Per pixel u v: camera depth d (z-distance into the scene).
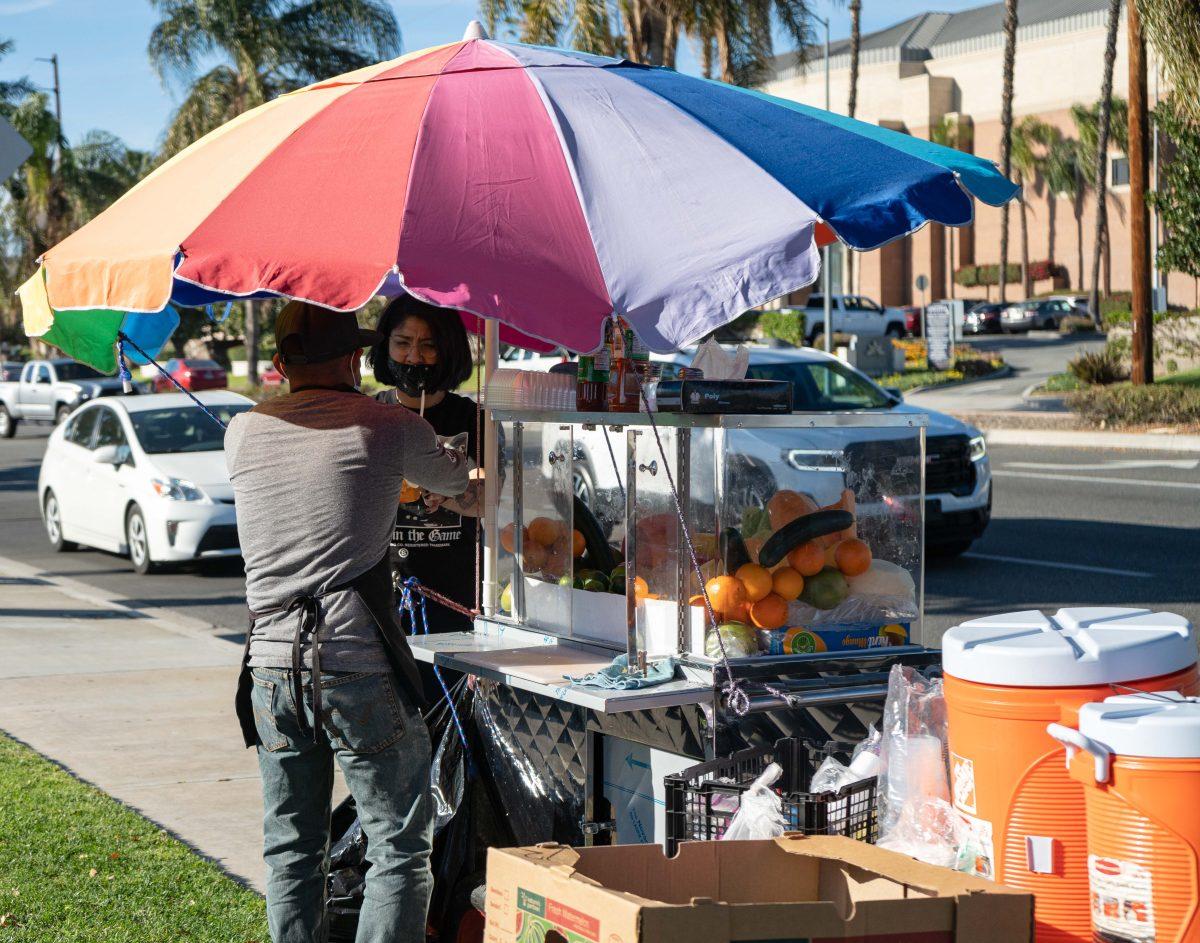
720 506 3.62
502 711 4.11
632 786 3.76
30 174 51.72
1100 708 2.65
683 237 3.22
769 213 3.22
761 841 2.87
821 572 3.71
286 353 3.55
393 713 3.37
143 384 33.59
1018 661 2.81
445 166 3.35
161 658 8.60
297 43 35.25
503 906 2.75
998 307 50.94
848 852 2.76
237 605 10.91
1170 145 45.59
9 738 6.56
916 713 3.23
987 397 28.69
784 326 39.94
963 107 61.34
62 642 9.13
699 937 2.40
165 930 4.19
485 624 4.52
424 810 3.44
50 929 4.19
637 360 4.05
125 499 12.68
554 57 3.89
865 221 3.25
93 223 3.75
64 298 3.52
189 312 50.66
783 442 3.68
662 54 29.89
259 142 3.61
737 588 3.62
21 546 14.78
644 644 3.85
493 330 4.57
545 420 4.19
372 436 3.43
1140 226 24.02
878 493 3.84
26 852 4.86
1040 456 20.09
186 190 3.55
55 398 32.75
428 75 3.76
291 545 3.38
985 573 11.03
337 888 3.94
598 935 2.49
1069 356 37.91
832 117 3.87
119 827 5.17
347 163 3.39
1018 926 2.50
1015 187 3.74
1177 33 19.38
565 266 3.20
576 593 4.17
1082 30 57.50
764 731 3.56
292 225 3.23
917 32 67.19
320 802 3.51
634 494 3.84
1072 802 2.78
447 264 3.12
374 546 3.42
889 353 34.25
